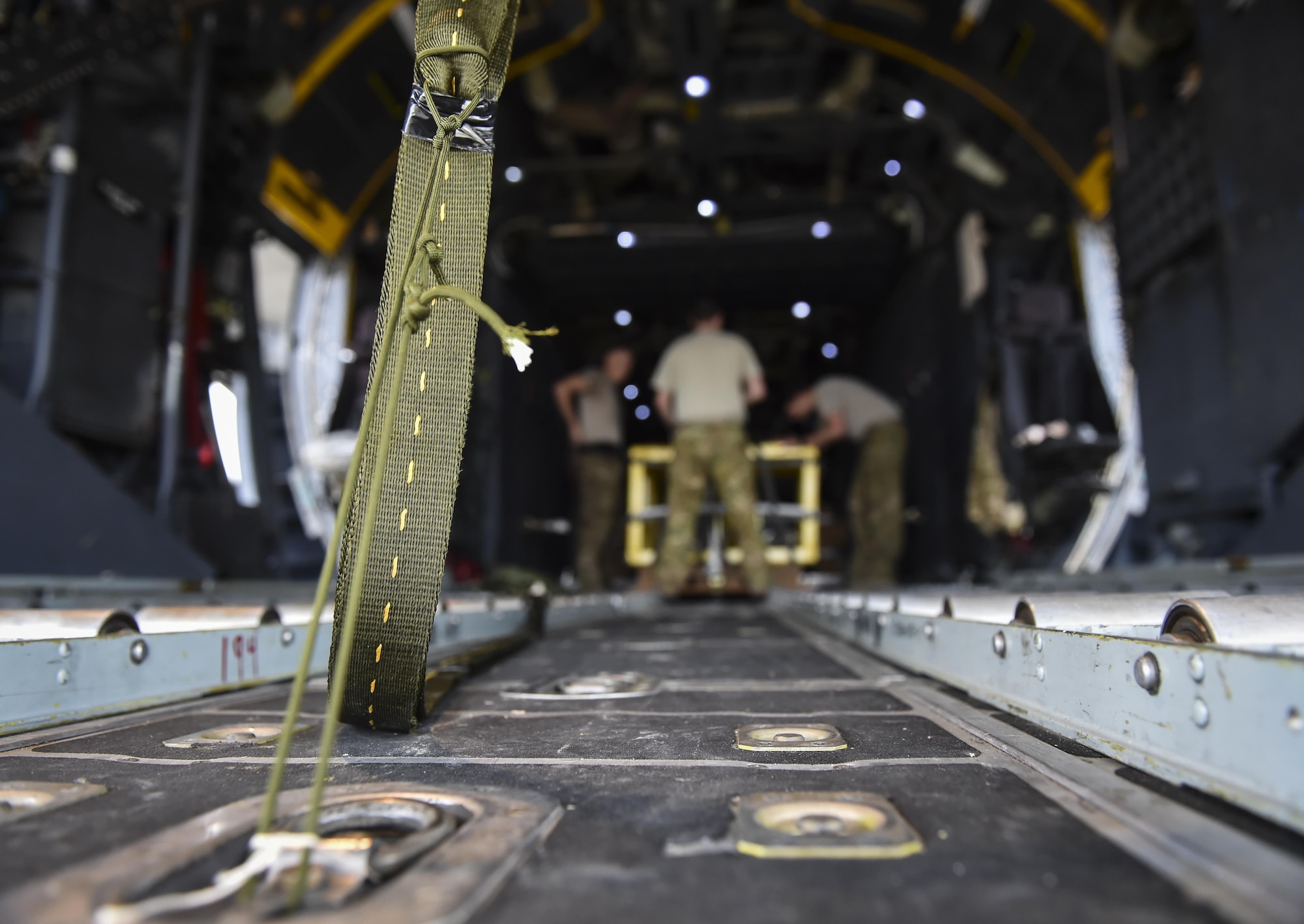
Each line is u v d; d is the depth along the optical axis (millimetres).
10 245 3957
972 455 8398
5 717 1030
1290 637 799
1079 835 608
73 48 4035
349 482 604
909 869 545
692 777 814
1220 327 4555
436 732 1070
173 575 4055
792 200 10211
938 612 1748
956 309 9078
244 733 1066
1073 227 7715
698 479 5504
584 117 8680
